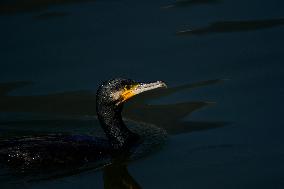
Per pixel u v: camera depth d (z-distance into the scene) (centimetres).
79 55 1814
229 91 1627
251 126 1489
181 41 1844
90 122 1563
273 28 1870
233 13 1966
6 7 2069
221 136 1467
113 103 1476
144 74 1712
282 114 1516
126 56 1794
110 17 1980
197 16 1961
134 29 1911
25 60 1809
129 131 1491
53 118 1577
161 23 1936
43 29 1939
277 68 1689
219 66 1725
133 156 1430
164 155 1420
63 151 1405
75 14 2006
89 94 1659
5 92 1686
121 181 1343
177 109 1588
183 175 1339
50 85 1705
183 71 1720
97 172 1375
